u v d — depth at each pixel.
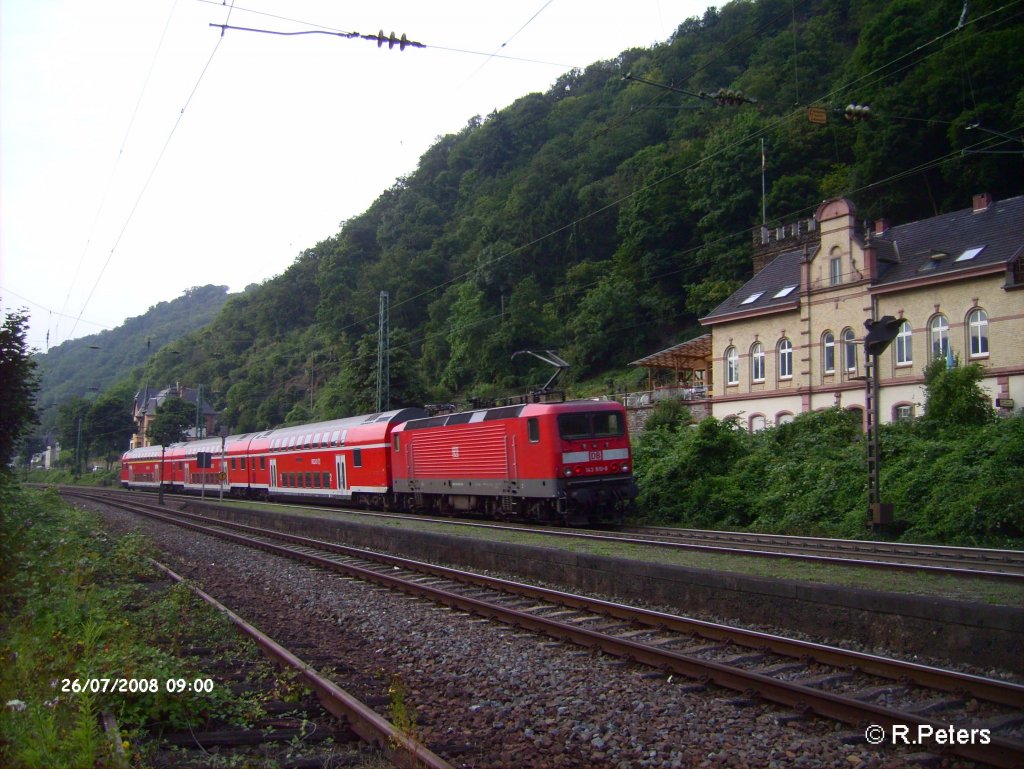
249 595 14.52
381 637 10.84
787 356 36.94
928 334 31.34
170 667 7.92
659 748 6.40
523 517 25.17
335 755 6.30
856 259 33.81
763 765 6.05
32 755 5.21
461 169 102.25
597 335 61.34
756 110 60.03
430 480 27.66
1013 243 29.56
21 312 16.25
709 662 8.08
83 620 9.78
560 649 9.64
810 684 7.77
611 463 22.55
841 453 23.12
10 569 12.56
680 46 75.62
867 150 47.28
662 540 18.77
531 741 6.69
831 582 11.24
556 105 94.88
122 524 30.55
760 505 22.48
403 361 51.28
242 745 6.67
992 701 6.92
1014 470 18.25
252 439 44.81
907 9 47.25
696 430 28.77
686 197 63.31
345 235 100.56
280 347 96.38
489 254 72.06
